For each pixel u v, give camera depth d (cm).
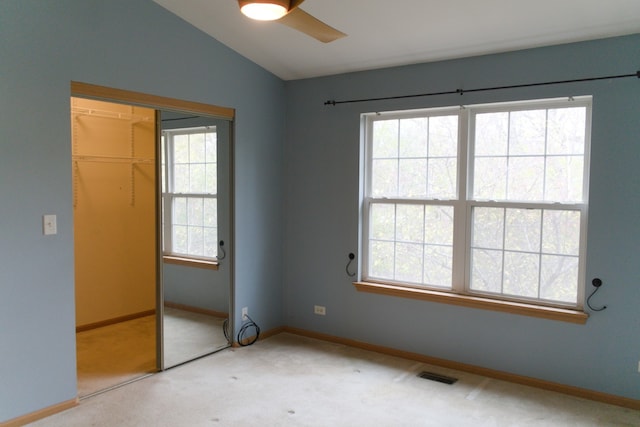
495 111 346
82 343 420
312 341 427
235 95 390
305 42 358
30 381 273
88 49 290
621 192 297
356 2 290
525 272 340
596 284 306
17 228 264
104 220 469
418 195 382
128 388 323
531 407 300
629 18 275
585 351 313
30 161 268
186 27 347
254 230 418
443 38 324
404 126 386
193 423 276
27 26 263
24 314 269
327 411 292
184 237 367
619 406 303
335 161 414
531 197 336
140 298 504
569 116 321
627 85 292
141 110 491
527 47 322
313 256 433
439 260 375
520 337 336
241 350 400
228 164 394
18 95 261
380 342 398
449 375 351
